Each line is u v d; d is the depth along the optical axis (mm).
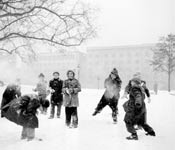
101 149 3189
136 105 3867
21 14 8258
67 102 4875
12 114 3631
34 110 3717
